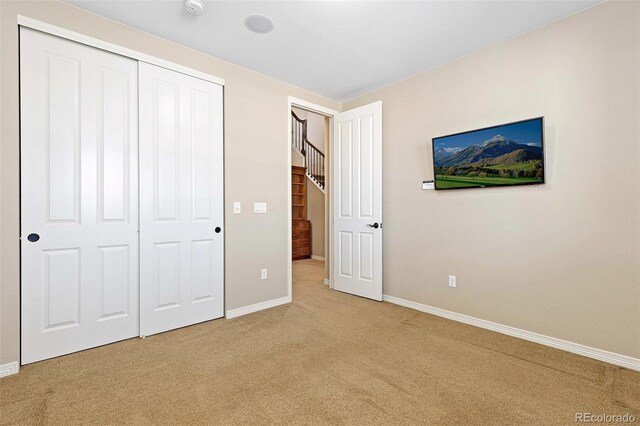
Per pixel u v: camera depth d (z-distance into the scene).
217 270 3.02
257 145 3.30
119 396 1.75
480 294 2.83
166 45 2.68
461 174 2.90
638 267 2.04
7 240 2.00
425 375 2.00
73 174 2.26
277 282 3.49
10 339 2.00
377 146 3.61
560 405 1.69
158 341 2.50
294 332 2.71
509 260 2.64
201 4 2.19
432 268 3.20
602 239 2.18
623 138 2.09
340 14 2.30
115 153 2.44
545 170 2.43
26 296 2.09
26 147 2.08
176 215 2.76
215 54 2.93
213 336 2.61
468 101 2.90
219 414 1.61
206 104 2.93
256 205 3.30
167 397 1.75
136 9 2.27
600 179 2.19
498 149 2.63
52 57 2.17
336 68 3.20
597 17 2.18
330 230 4.29
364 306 3.45
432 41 2.68
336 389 1.84
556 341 2.39
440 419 1.57
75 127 2.27
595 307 2.21
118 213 2.46
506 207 2.65
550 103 2.40
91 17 2.30
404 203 3.45
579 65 2.27
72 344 2.27
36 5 2.09
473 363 2.15
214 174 2.99
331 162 4.25
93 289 2.36
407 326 2.86
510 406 1.68
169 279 2.72
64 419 1.56
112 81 2.42
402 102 3.47
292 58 3.00
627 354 2.09
